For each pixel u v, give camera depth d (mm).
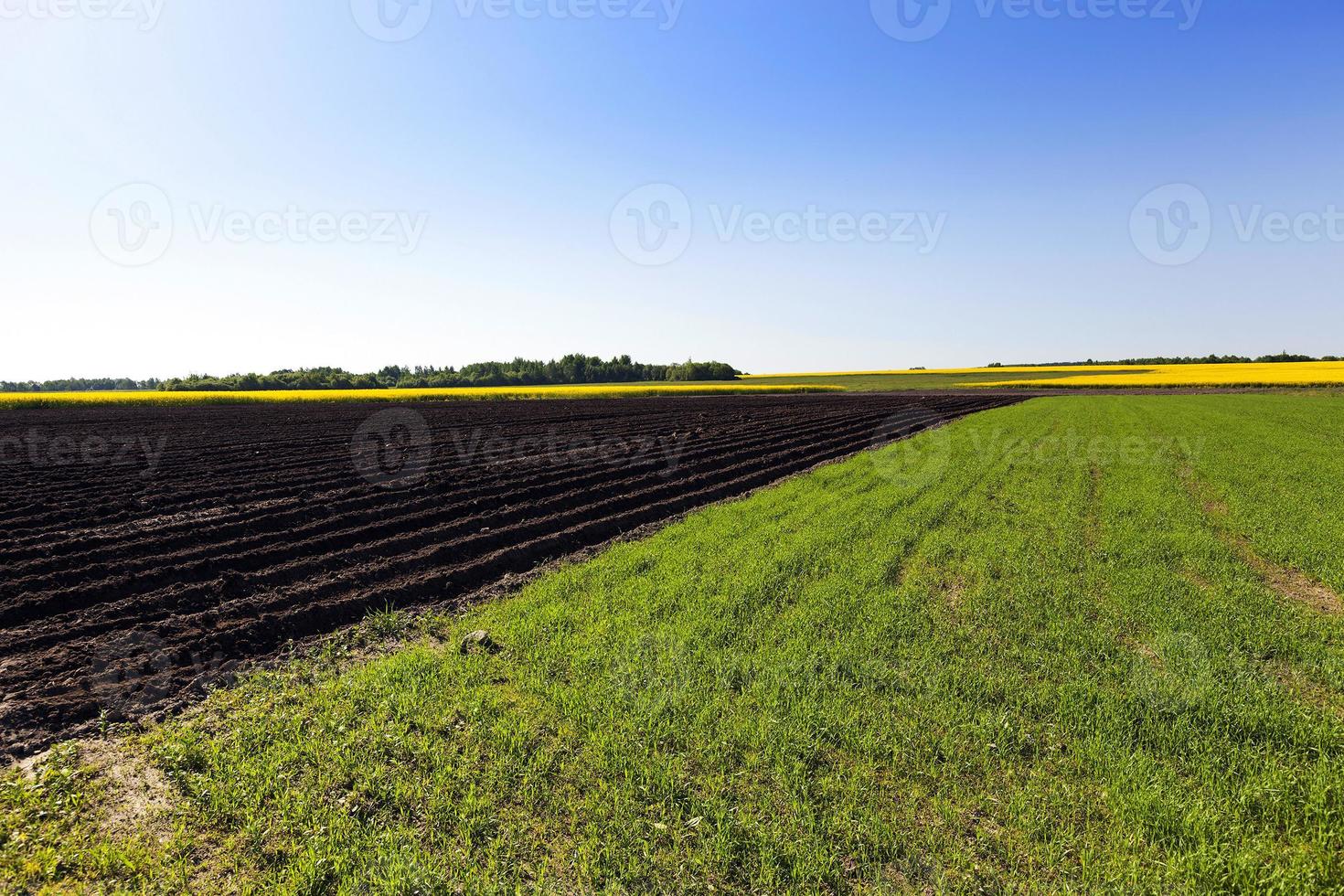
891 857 4000
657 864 3920
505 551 10484
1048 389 77750
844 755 4930
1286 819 4207
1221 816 4188
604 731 5215
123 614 7980
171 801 4578
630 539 11773
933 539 10602
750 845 4059
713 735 5113
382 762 4875
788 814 4332
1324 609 7805
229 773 4723
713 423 33125
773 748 4941
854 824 4211
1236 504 12781
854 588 8305
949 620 7348
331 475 17062
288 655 7066
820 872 3799
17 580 8727
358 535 11547
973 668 6148
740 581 8539
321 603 8273
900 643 6680
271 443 23703
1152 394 61031
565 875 3885
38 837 4164
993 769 4730
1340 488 14336
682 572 9109
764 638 6910
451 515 13156
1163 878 3779
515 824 4254
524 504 13711
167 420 34500
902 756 4867
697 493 15344
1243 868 3758
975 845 4055
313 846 4008
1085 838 4059
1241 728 5113
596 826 4188
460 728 5320
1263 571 9211
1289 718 5211
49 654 6863
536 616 7645
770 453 22703
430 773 4754
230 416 37250
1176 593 8008
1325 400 46875
